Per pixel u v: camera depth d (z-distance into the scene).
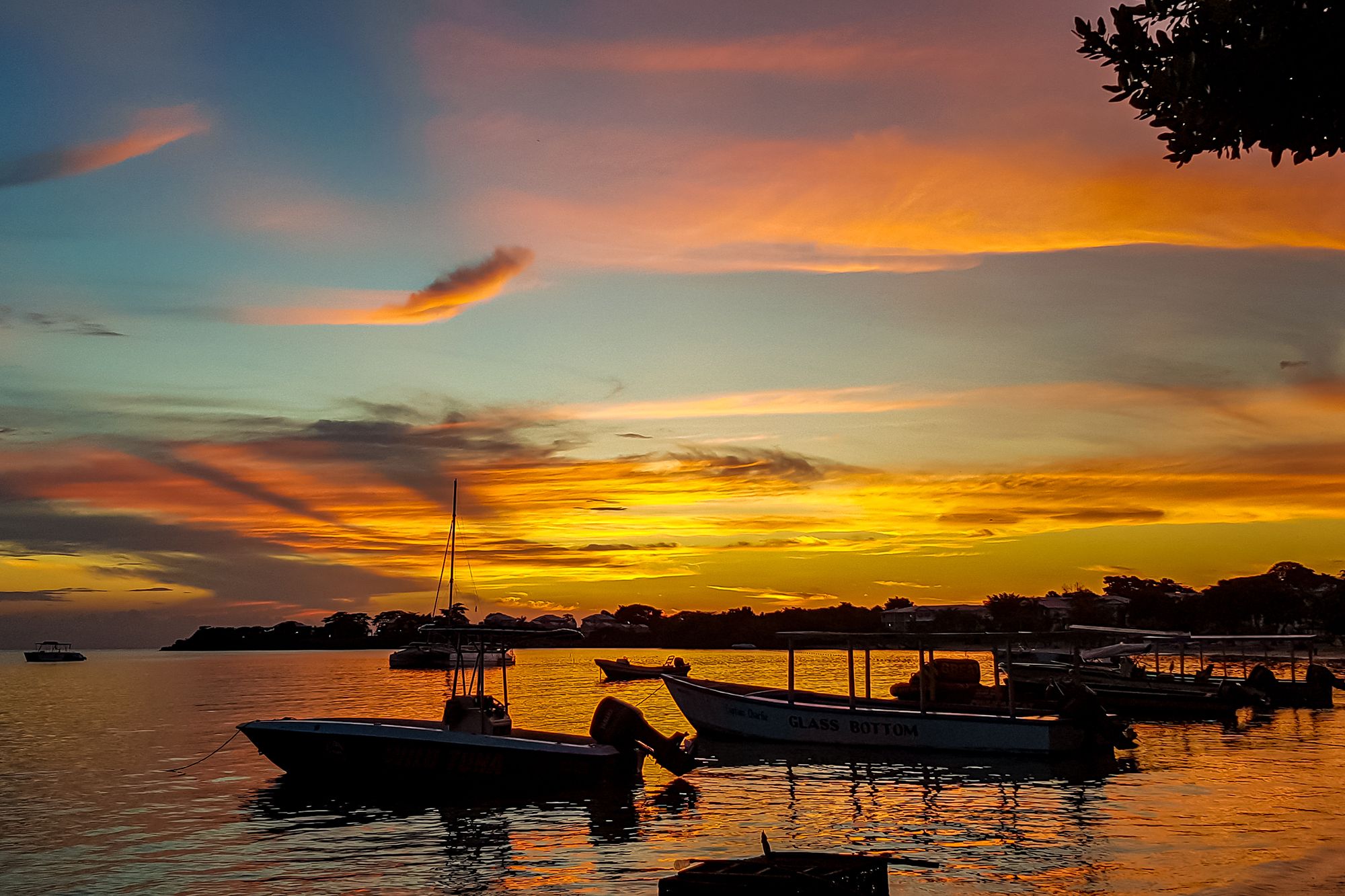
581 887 14.86
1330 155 7.02
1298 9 6.49
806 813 20.34
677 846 17.47
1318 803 21.12
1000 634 29.23
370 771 23.36
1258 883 14.34
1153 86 7.19
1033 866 15.50
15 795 24.09
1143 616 137.75
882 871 11.77
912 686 38.16
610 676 80.38
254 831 19.28
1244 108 6.90
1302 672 72.06
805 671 93.12
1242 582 127.94
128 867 16.53
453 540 29.02
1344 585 119.69
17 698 72.19
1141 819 19.38
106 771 28.62
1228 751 30.22
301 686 83.12
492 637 24.78
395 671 117.31
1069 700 29.22
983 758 28.41
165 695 72.94
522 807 21.44
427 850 17.39
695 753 27.94
